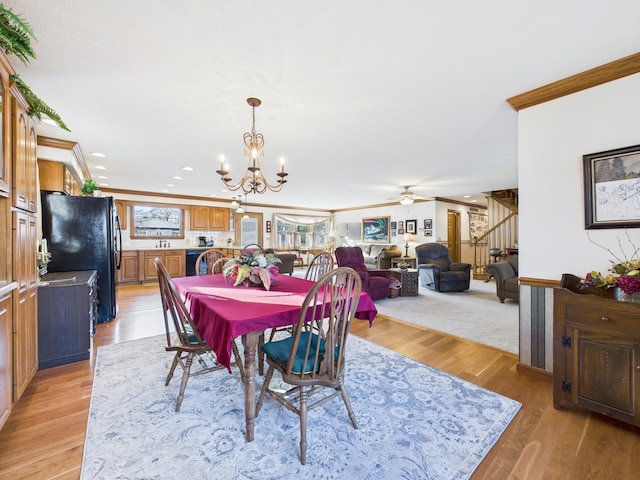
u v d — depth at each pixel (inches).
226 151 140.7
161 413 68.9
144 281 260.5
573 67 72.2
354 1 51.4
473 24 57.1
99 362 97.0
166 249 272.7
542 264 84.6
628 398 61.9
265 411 70.2
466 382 84.7
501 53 66.6
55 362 93.8
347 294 59.4
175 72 74.4
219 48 65.1
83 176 176.2
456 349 110.4
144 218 274.7
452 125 109.0
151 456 55.3
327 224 419.8
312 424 65.4
